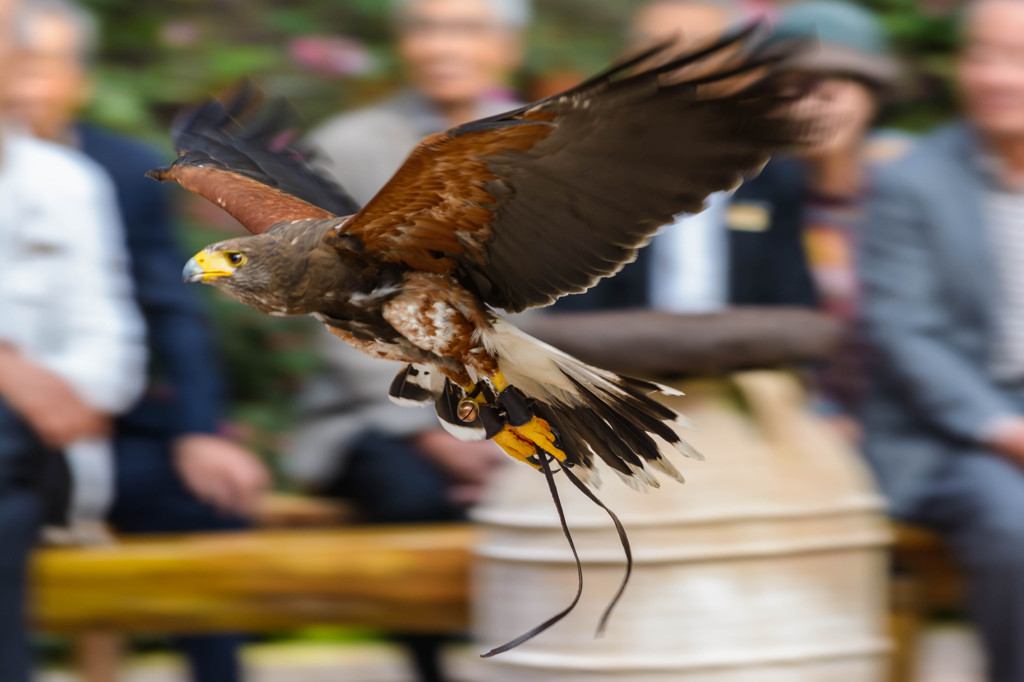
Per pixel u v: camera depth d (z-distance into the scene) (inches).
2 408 309.7
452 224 211.2
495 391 227.6
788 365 290.2
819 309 357.4
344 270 219.6
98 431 320.5
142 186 358.9
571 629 285.0
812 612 283.3
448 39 356.2
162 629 325.1
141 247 358.6
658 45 186.7
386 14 476.1
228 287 223.6
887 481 331.0
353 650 502.6
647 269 341.7
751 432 286.0
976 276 331.3
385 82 470.6
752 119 194.5
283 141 279.3
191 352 362.9
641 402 223.0
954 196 333.1
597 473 226.4
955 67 522.3
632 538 280.7
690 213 201.3
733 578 279.6
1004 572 311.4
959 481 320.2
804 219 357.1
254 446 456.8
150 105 468.4
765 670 279.6
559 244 210.5
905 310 331.6
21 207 323.0
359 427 361.7
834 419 358.6
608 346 279.3
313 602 324.5
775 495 282.0
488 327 221.9
